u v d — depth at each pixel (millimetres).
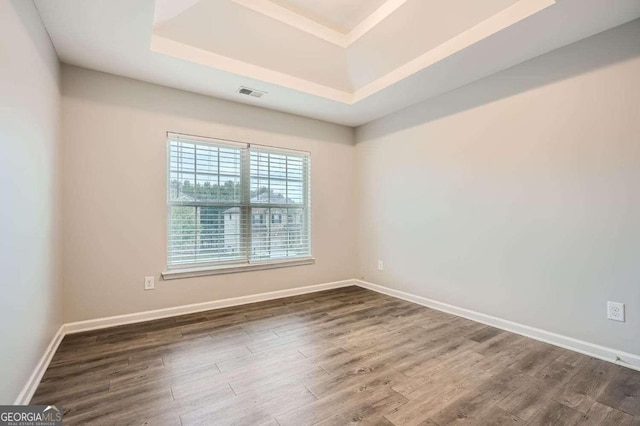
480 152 2949
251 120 3609
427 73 2809
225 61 2758
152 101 3010
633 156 2051
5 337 1409
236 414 1596
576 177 2311
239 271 3510
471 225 3037
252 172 3645
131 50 2416
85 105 2701
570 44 2332
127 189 2885
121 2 1873
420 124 3541
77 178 2660
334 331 2723
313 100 3455
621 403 1681
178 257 3164
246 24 2574
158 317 3018
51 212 2238
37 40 1910
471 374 1988
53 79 2316
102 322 2760
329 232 4262
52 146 2275
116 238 2830
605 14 1979
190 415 1587
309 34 2822
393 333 2678
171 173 3141
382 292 4055
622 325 2102
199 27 2502
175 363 2131
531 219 2574
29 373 1733
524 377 1949
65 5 1884
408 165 3701
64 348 2338
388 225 3988
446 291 3279
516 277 2680
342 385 1866
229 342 2480
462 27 2371
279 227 3855
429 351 2324
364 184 4359
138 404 1674
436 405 1671
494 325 2828
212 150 3377
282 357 2229
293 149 3938
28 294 1720
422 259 3543
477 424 1521
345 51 3104
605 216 2174
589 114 2242
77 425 1502
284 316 3113
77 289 2658
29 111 1746
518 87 2652
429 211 3461
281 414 1596
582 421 1540
